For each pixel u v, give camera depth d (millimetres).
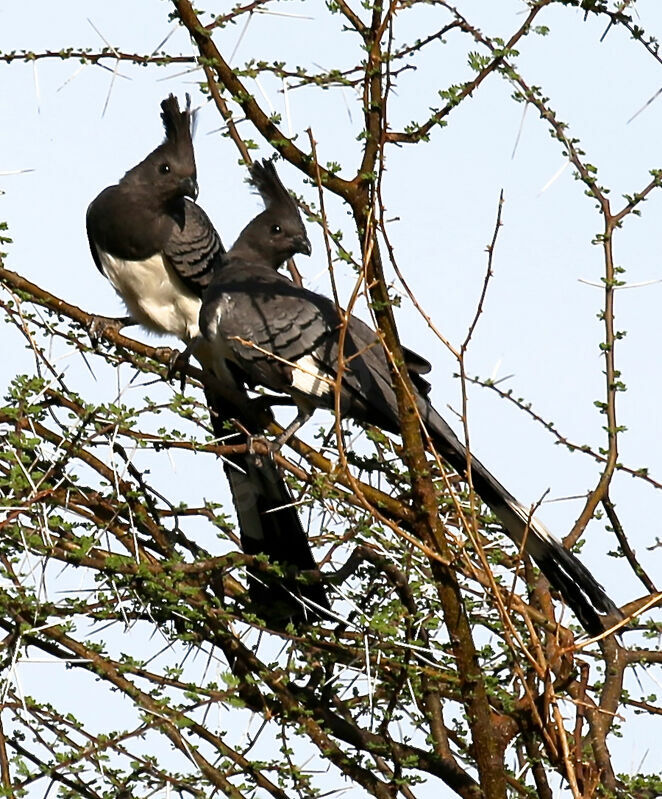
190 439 9547
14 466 8883
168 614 9156
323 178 7871
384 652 9273
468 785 8977
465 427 7445
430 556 7688
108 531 9586
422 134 8125
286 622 9906
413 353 10453
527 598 9633
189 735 8773
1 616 8656
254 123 8227
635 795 8547
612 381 9148
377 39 7871
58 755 7898
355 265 7668
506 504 9133
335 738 9219
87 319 10094
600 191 9133
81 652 8484
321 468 9820
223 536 9688
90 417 9109
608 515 9422
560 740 7176
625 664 8719
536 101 8891
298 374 10547
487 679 8422
